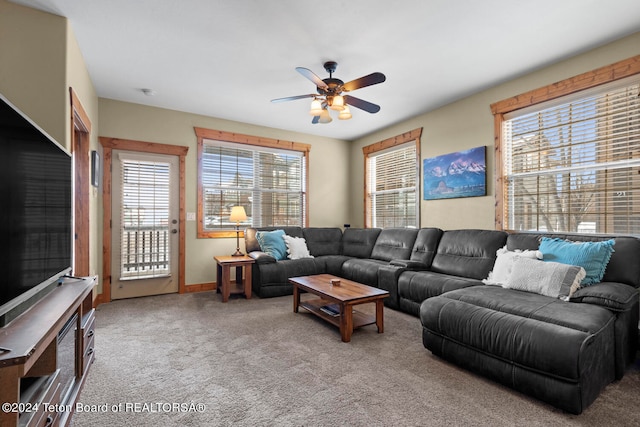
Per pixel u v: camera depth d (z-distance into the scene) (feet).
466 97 12.94
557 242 8.77
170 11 7.56
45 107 7.45
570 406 5.37
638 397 5.97
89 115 11.00
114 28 8.25
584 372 5.33
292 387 6.35
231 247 15.97
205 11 7.57
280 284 13.87
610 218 9.15
